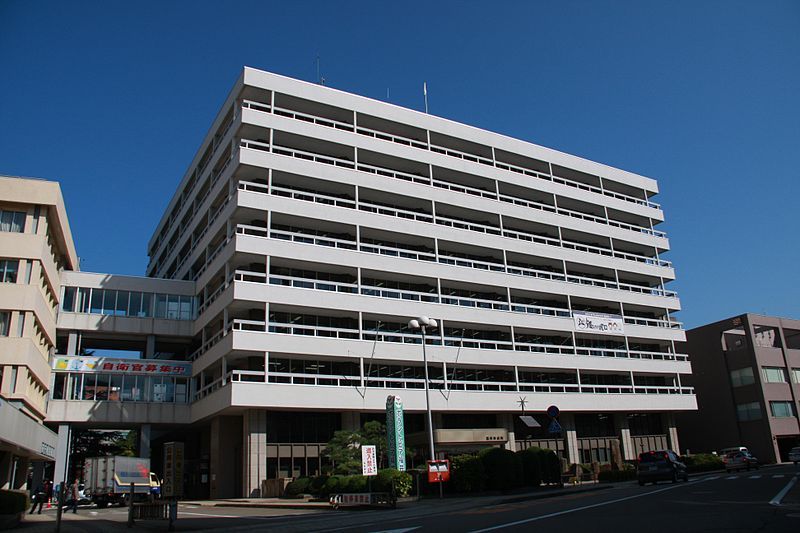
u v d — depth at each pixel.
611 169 65.56
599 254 60.44
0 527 19.02
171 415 47.12
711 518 13.05
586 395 53.66
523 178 57.91
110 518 25.61
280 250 42.94
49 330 43.50
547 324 53.56
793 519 12.31
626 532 11.41
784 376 65.94
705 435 68.19
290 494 37.25
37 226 39.06
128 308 49.06
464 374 50.38
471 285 51.59
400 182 49.81
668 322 63.50
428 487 29.02
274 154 45.19
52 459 40.75
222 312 43.47
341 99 49.38
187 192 60.88
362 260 45.75
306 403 40.50
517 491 29.73
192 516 24.78
